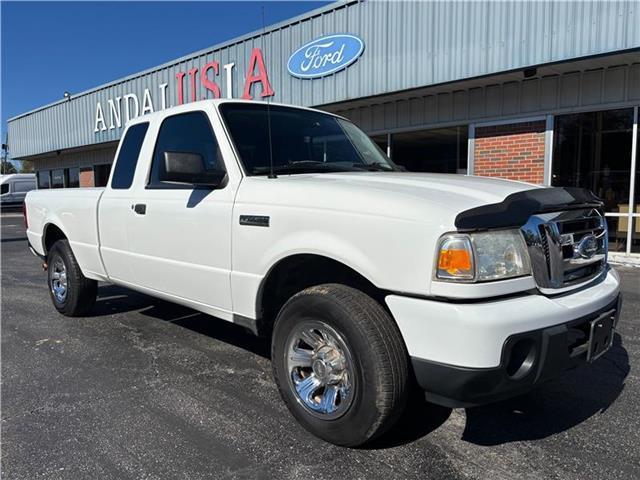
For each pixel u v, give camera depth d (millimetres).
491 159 10016
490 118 9938
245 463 2648
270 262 3031
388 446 2814
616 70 8508
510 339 2271
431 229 2357
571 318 2475
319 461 2660
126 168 4531
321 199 2814
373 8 10305
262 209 3090
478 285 2291
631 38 7387
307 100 11656
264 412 3229
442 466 2615
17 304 6277
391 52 10133
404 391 2537
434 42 9492
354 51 10656
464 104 10258
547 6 8109
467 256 2295
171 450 2781
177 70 14961
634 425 3057
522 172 9648
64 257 5344
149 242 4051
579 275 2812
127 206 4277
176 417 3166
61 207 5367
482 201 2537
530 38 8336
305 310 2818
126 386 3650
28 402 3402
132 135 4562
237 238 3250
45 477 2547
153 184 4117
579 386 3619
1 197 31703
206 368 3986
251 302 3219
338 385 2754
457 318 2260
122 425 3070
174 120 4055
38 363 4129
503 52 8656
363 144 4379
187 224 3645
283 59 12008
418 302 2387
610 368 3936
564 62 8125
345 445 2756
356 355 2566
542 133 9367
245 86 12945
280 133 3799
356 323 2553
